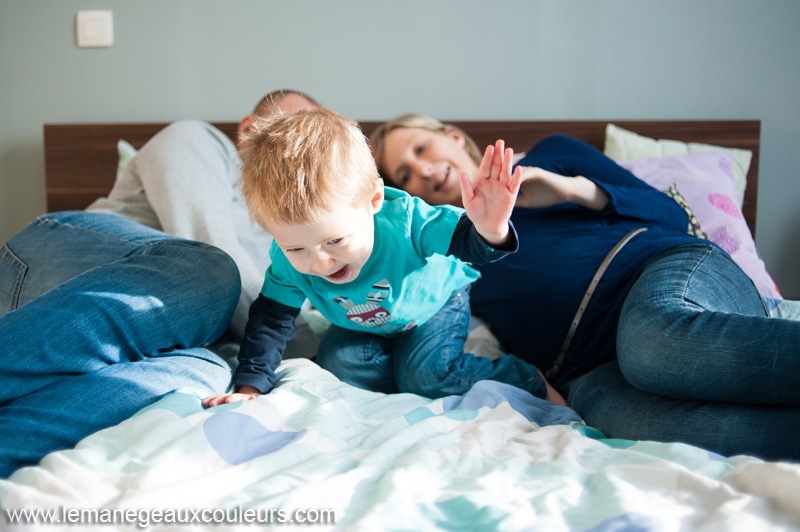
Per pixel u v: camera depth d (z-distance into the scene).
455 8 2.07
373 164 0.91
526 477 0.73
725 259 1.07
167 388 0.91
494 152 0.79
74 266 1.11
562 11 2.06
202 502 0.63
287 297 1.06
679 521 0.59
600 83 2.08
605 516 0.59
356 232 0.84
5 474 0.70
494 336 1.38
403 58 2.09
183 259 1.03
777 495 0.62
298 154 0.82
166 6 2.08
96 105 2.12
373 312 1.08
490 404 0.98
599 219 1.31
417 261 1.00
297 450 0.75
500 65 2.08
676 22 2.05
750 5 2.04
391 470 0.70
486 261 0.92
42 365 0.83
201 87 2.11
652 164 1.79
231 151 1.63
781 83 2.06
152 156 1.51
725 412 0.83
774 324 0.81
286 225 0.80
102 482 0.65
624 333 0.96
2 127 2.12
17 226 2.15
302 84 2.10
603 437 0.94
